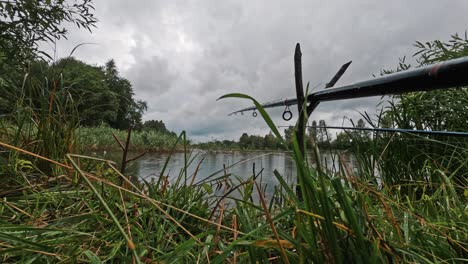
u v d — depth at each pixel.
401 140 2.06
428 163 1.85
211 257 0.93
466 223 0.96
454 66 0.64
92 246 0.94
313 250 0.64
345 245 0.62
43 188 1.51
